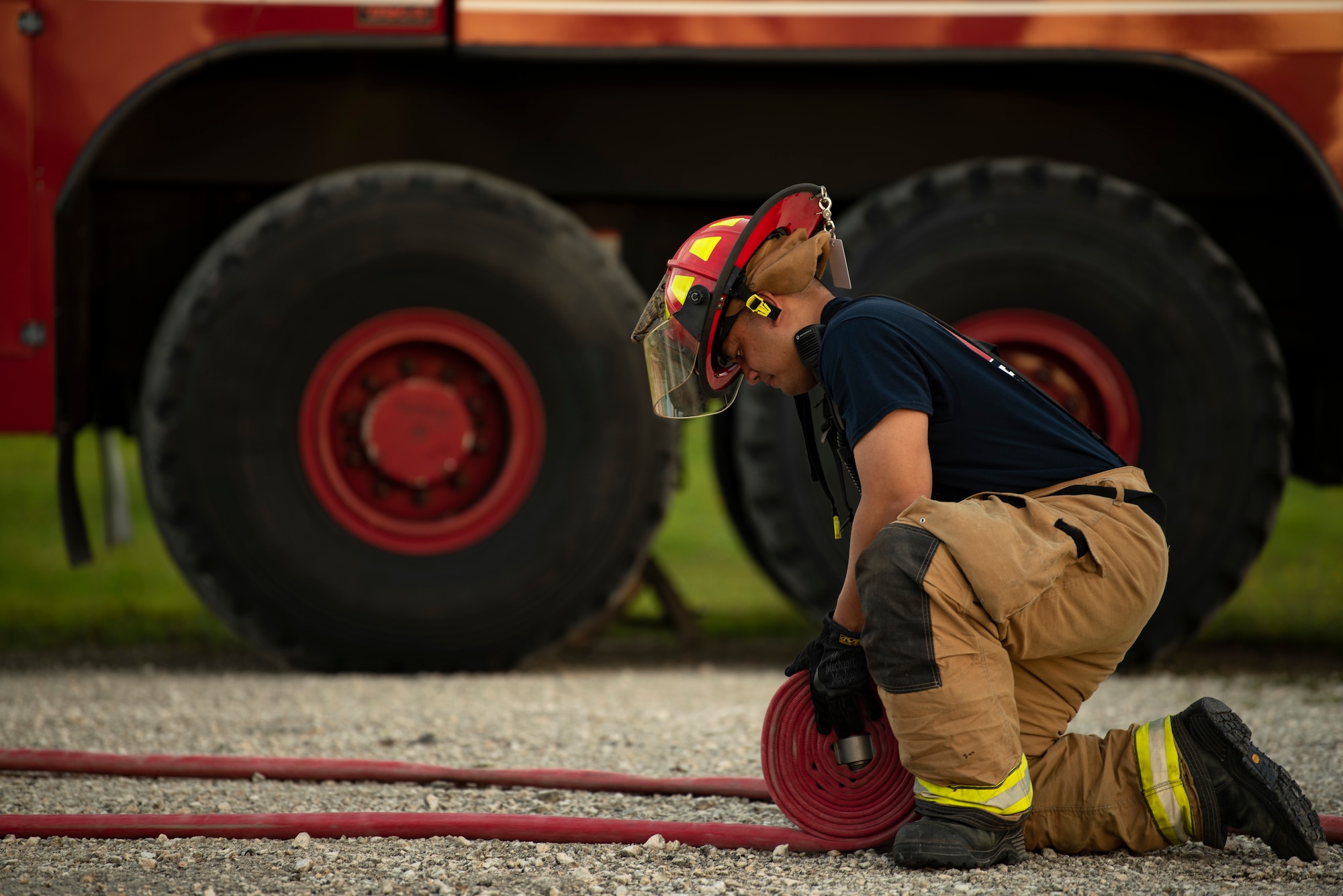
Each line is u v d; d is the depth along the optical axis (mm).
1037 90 13414
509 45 12383
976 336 12820
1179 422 12758
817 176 13523
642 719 10875
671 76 13398
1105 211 12719
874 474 6523
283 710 11195
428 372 13062
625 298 13039
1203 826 6719
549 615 12977
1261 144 13477
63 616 17812
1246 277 14336
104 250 13648
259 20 12203
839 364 6664
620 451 12977
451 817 7266
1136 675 13438
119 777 8820
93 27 12102
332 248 12594
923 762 6535
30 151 12094
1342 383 13914
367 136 13445
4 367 12133
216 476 12500
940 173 12852
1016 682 6953
